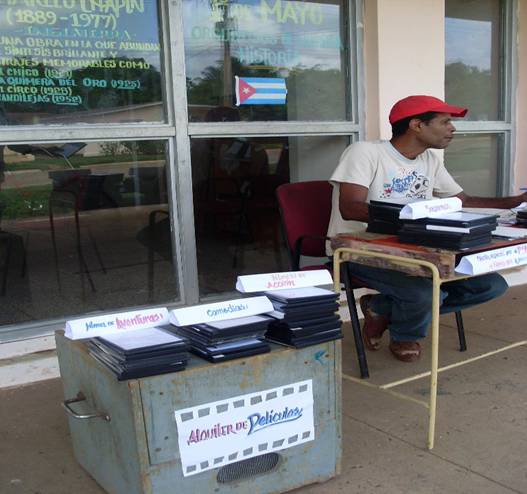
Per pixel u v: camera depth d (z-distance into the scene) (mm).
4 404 2941
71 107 3328
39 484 2244
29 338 3297
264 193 4074
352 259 2676
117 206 3588
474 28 4797
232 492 1964
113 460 1989
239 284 2043
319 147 4203
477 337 3746
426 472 2271
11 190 3314
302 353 2029
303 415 2068
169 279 3754
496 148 5074
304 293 2086
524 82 5023
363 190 3156
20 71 3182
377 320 3395
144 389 1763
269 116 3941
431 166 3395
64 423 2736
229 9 3707
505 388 2996
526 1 4910
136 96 3492
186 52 3588
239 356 1911
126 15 3402
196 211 3758
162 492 1834
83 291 3641
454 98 4789
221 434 1906
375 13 4039
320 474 2156
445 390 2986
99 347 1922
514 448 2428
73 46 3289
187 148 3619
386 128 4184
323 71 4117
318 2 4020
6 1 3098
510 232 2559
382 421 2688
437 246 2344
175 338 1875
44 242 3496
